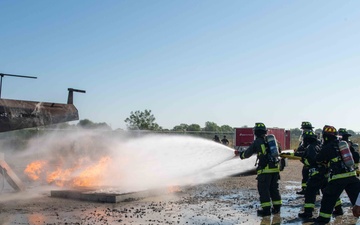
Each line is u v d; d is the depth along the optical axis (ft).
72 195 31.19
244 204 29.48
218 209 27.35
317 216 25.41
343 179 22.57
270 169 25.84
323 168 24.81
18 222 22.74
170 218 24.13
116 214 25.20
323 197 23.25
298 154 26.53
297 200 31.81
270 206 25.62
